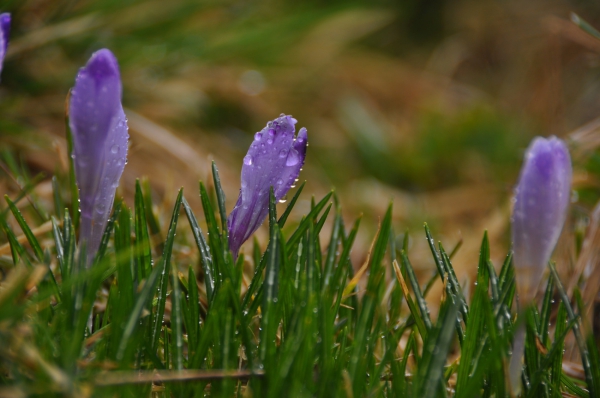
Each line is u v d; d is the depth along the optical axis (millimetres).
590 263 542
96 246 439
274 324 441
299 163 457
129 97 1027
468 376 445
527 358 454
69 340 429
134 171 907
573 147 707
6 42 429
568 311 455
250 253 618
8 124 765
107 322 460
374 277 486
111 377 421
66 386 412
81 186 432
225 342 434
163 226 594
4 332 417
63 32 885
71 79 920
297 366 427
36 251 469
